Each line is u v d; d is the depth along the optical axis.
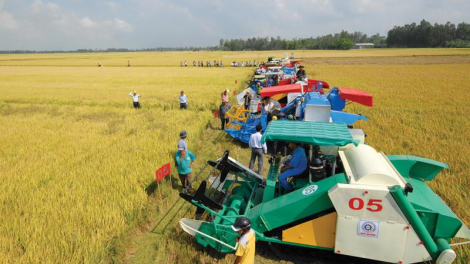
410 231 3.96
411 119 13.02
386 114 14.39
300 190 4.68
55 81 33.94
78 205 5.70
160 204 6.48
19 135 11.23
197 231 4.71
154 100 19.48
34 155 8.97
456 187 6.48
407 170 5.13
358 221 4.09
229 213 5.05
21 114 15.69
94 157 8.57
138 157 8.48
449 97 19.06
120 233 5.19
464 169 7.45
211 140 11.38
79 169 7.70
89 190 6.41
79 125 12.91
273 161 5.75
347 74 37.12
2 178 7.16
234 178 6.49
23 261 4.31
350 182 4.17
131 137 10.73
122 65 68.19
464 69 42.38
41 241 4.75
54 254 4.47
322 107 8.19
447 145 9.38
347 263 4.70
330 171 5.16
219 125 13.61
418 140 10.02
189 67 58.22
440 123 12.31
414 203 4.11
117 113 15.80
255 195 5.76
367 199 3.98
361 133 6.09
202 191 4.81
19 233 4.95
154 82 31.25
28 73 46.59
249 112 12.52
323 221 4.38
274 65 28.81
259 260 4.85
